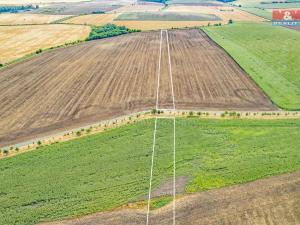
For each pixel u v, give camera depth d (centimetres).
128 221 2441
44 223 2444
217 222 2412
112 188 2756
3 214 2527
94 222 2441
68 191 2734
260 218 2441
